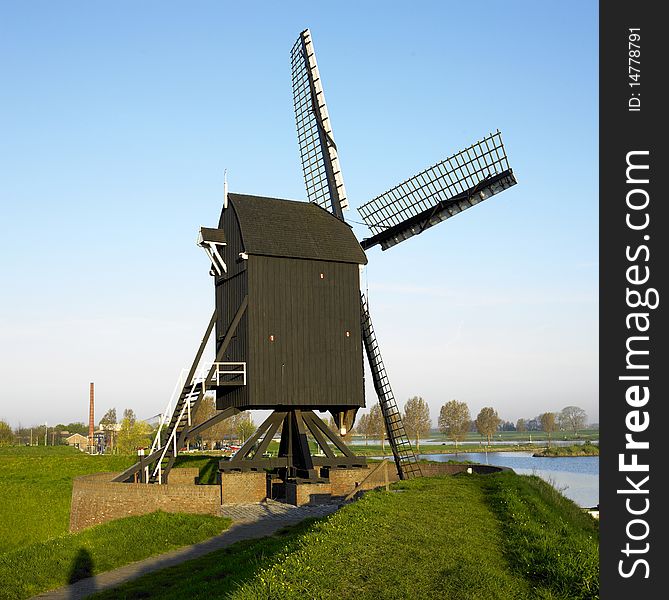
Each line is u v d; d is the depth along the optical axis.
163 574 19.47
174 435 30.44
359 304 32.16
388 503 20.73
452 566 14.40
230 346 31.12
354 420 33.47
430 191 33.91
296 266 30.97
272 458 31.75
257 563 16.58
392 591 12.39
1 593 19.19
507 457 131.62
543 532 18.31
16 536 38.78
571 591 13.91
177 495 27.28
